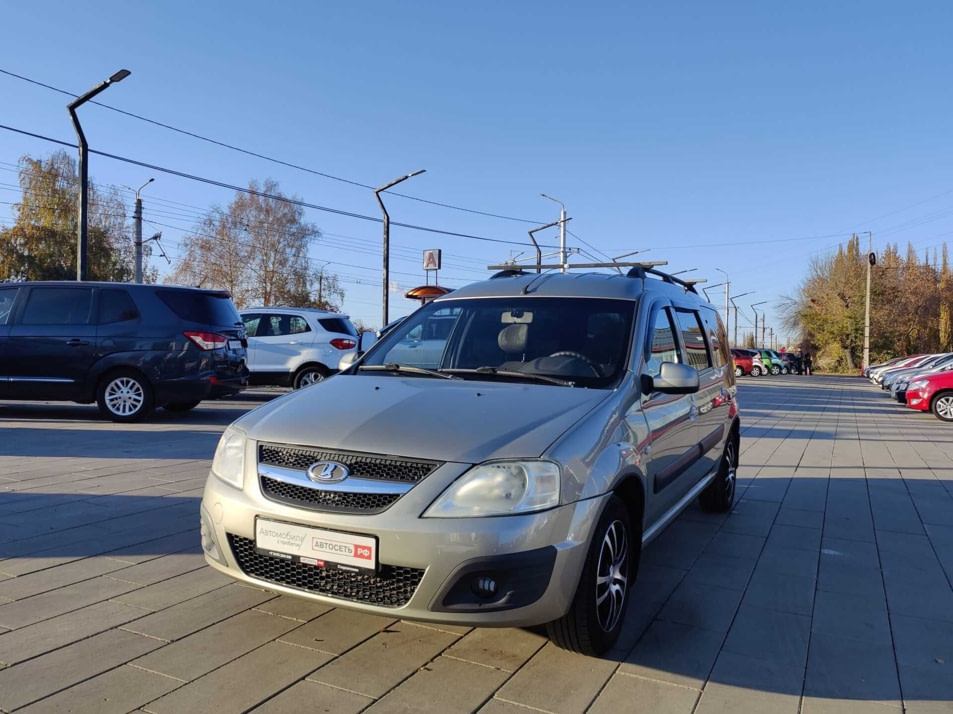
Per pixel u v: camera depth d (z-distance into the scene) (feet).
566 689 9.93
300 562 9.91
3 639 10.79
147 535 15.98
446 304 15.57
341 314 49.55
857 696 10.15
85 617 11.66
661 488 13.53
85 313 32.09
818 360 228.63
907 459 32.65
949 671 11.02
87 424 31.96
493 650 10.99
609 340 13.46
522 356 13.55
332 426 10.52
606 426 11.09
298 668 10.18
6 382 31.63
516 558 9.32
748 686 10.32
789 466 29.58
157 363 32.04
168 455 24.97
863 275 209.97
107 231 153.99
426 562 9.31
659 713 9.43
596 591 10.48
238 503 10.41
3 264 143.95
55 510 17.71
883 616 13.19
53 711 8.86
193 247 165.27
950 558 16.87
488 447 9.79
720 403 19.13
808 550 17.28
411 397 11.43
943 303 214.28
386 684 9.83
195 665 10.16
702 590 14.29
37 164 146.00
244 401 46.47
